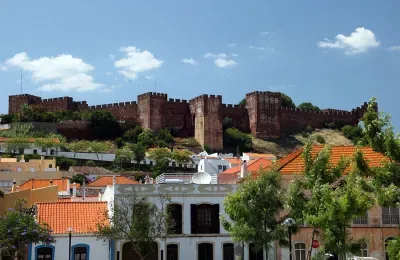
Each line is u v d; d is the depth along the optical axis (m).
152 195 48.16
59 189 75.62
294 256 46.16
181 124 194.12
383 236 46.09
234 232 36.72
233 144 186.12
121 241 47.09
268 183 37.03
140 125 190.50
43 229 44.03
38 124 180.12
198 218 49.09
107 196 53.03
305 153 36.44
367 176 34.09
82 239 46.47
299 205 35.28
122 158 152.25
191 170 151.75
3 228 43.09
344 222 32.50
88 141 170.38
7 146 149.88
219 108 189.25
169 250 48.31
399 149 31.61
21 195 53.91
